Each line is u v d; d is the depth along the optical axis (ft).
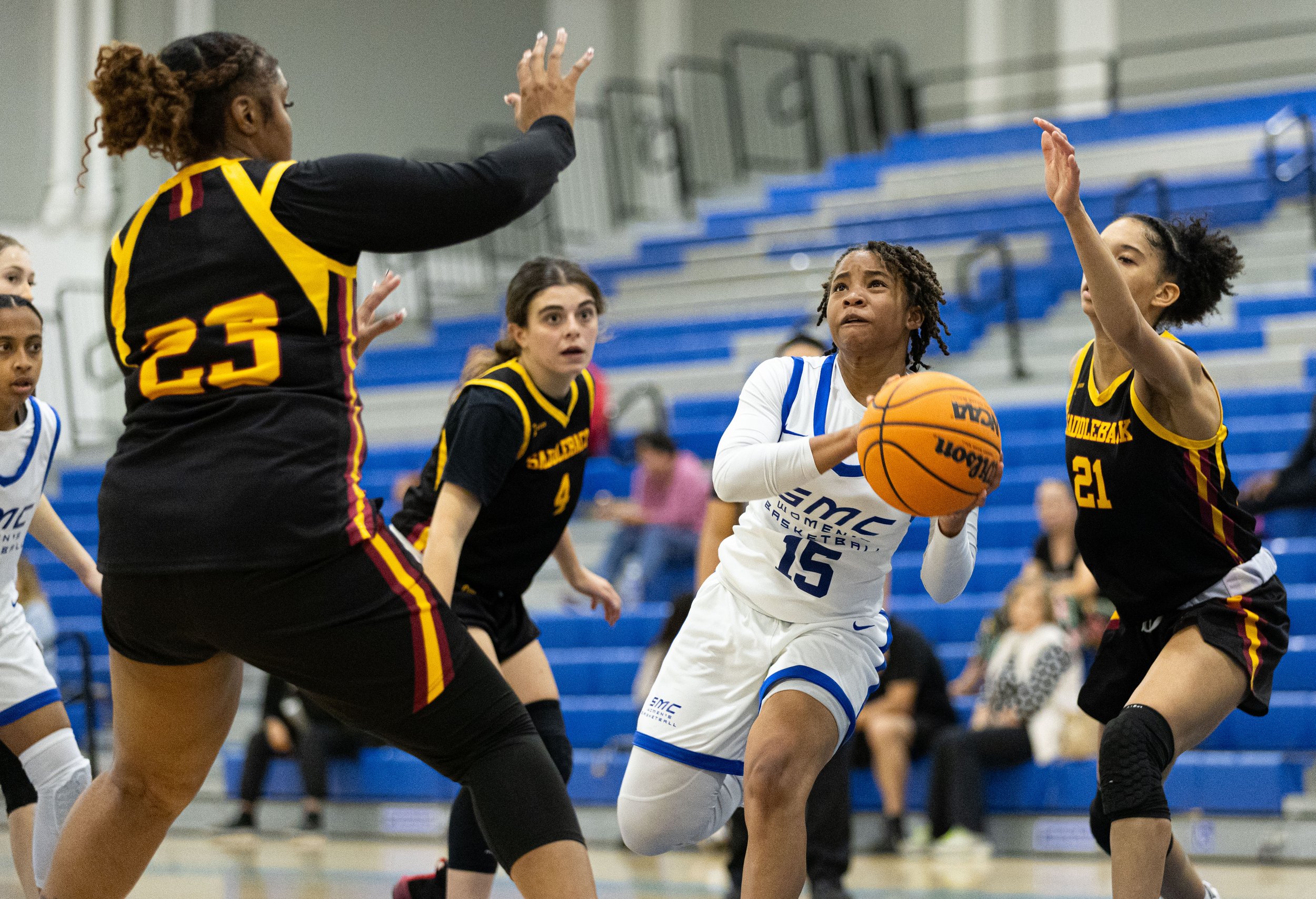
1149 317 11.77
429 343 49.67
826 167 54.08
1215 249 11.80
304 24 54.19
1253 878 19.35
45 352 46.32
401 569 9.12
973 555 11.20
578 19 62.90
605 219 61.46
